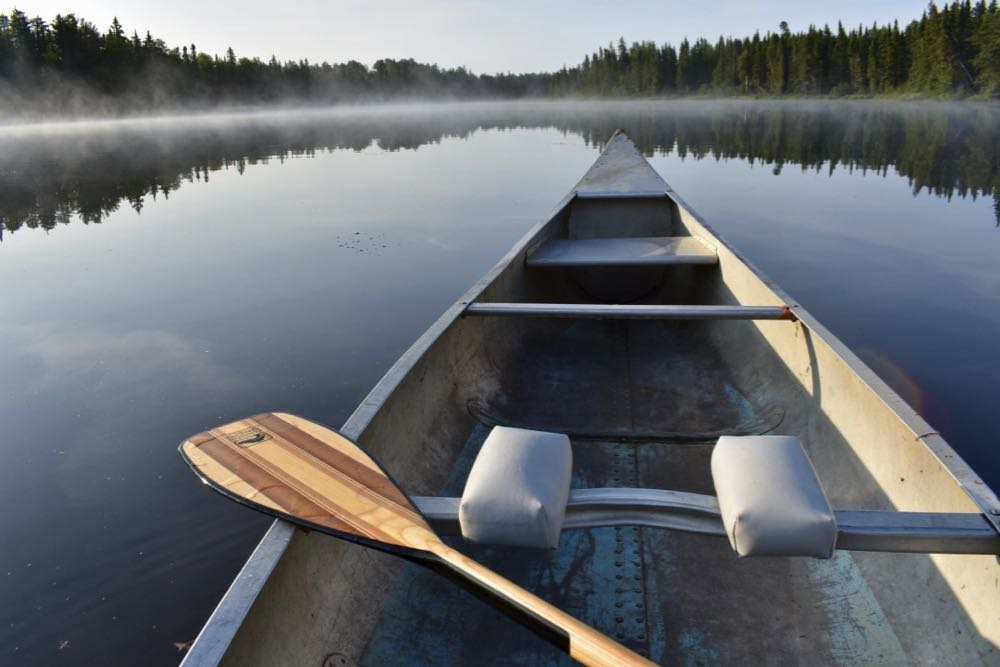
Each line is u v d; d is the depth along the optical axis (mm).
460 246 10789
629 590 2195
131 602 3117
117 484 4062
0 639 2895
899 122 37875
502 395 3488
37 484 4078
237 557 3422
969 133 28625
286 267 9625
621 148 8117
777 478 1501
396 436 2420
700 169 20391
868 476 2234
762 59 87500
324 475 1854
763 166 20750
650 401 3555
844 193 14945
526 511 1502
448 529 1691
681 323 4527
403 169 23094
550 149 30953
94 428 4754
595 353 4227
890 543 1464
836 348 2574
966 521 1497
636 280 5438
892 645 1844
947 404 4945
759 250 9812
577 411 3459
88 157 28312
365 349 6199
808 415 2797
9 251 11094
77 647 2854
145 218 14133
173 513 3785
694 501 1607
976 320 6684
